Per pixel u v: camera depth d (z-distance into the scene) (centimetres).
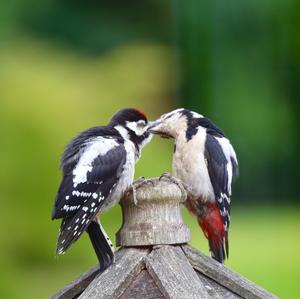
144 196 472
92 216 527
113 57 1753
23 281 1394
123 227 479
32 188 1401
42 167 1404
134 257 468
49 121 1423
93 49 2633
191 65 2686
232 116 2669
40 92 1443
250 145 2648
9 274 1374
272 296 472
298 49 2698
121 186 550
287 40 2698
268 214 2244
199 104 2662
